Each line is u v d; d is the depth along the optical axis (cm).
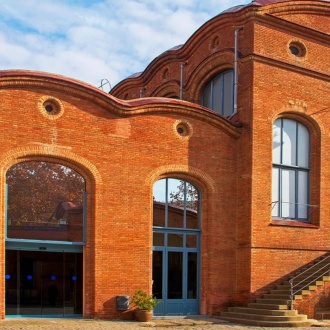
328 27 2398
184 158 2041
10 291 1702
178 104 2030
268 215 2123
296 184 2292
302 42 2305
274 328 1755
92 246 1822
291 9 2278
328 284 2025
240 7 2361
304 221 2292
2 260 1661
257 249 2072
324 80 2358
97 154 1858
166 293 1992
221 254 2077
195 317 1986
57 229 1788
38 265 1756
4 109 1709
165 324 1775
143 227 1920
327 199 2317
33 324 1602
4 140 1702
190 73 2517
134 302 1853
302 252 2200
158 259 1992
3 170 1692
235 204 2141
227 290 2072
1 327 1530
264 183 2131
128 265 1873
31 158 1756
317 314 1978
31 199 1755
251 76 2147
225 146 2139
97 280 1808
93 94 1853
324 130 2334
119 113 1908
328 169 2334
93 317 1791
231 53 2262
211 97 2447
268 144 2162
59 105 1805
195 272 2073
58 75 1806
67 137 1809
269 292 2070
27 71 1747
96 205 1833
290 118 2292
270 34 2217
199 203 2106
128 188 1906
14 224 1719
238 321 1892
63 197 1809
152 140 1978
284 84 2230
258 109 2145
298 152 2312
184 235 2061
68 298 1795
